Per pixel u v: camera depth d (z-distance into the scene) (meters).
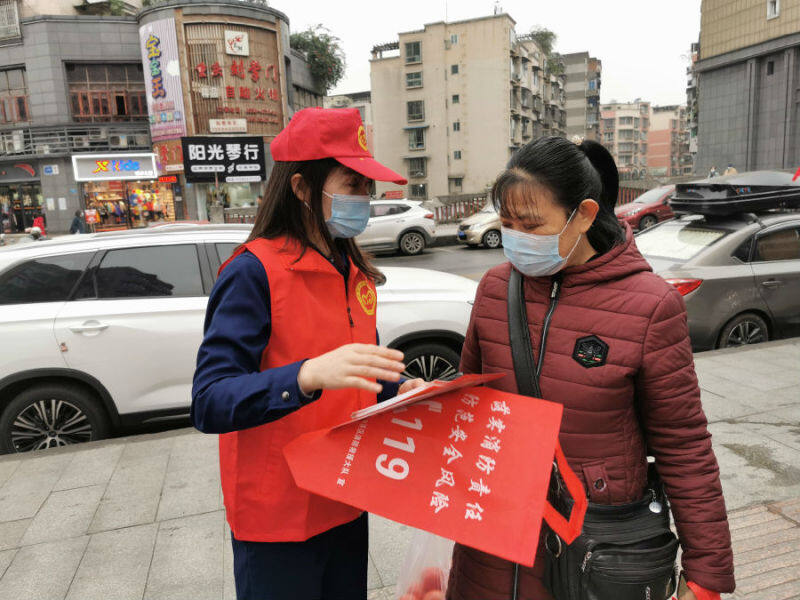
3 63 24.62
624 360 1.13
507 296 1.28
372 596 2.19
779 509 2.63
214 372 1.01
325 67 30.69
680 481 1.15
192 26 22.02
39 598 2.21
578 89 69.38
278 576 1.18
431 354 3.93
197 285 3.71
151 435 3.64
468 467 1.02
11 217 25.61
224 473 1.21
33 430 3.54
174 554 2.45
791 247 5.12
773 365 4.50
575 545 1.13
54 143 24.75
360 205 1.20
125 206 24.62
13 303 3.47
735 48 23.83
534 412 1.03
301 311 1.12
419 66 39.03
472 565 1.29
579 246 1.21
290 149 1.15
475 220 14.85
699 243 5.15
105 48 24.67
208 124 22.73
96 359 3.47
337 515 1.19
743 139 24.14
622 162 113.69
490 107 38.50
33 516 2.77
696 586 1.12
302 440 1.07
